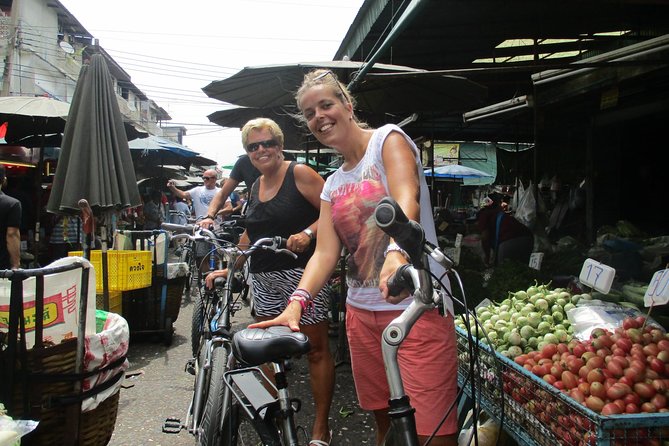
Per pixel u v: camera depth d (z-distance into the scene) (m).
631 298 3.48
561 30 4.80
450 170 15.49
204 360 2.67
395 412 1.19
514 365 2.23
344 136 2.10
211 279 3.14
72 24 21.34
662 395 1.91
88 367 2.55
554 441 1.93
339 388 4.14
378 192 1.99
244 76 5.21
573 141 7.68
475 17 4.38
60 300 2.60
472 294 4.44
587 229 7.55
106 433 2.78
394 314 2.06
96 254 4.89
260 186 3.34
